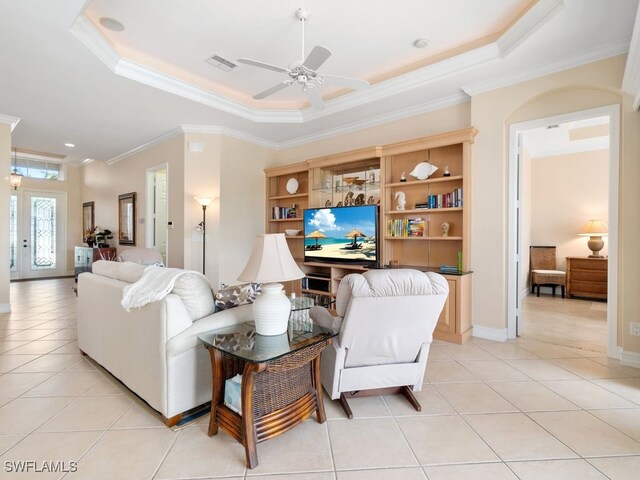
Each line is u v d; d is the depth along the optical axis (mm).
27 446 1783
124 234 6836
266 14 2807
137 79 3545
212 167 5152
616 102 2979
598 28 2656
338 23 2936
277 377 1827
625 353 2914
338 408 2221
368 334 1993
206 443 1830
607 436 1887
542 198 6371
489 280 3602
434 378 2654
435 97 3992
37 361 2957
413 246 4387
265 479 1561
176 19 2881
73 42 2840
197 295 2096
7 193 4711
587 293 5672
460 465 1656
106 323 2588
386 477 1575
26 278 8102
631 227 2869
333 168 5145
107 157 7055
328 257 4840
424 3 2680
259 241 2004
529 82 3348
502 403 2260
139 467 1635
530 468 1631
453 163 4023
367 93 4078
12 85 3666
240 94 4543
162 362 1955
